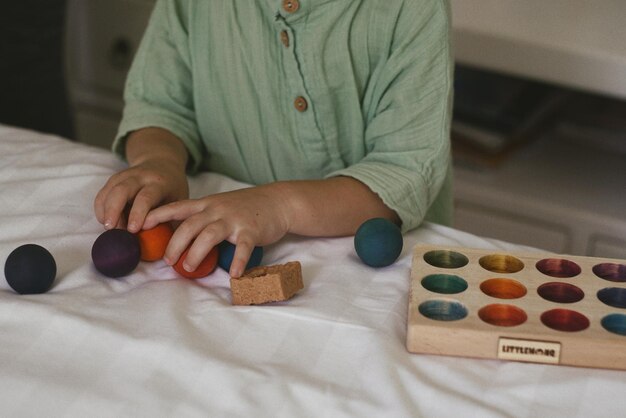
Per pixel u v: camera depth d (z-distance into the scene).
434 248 0.85
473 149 1.65
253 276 0.80
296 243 0.91
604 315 0.75
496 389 0.70
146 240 0.85
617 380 0.71
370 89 1.01
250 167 1.10
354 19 0.97
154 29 1.08
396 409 0.67
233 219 0.84
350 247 0.91
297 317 0.76
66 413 0.66
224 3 1.02
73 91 2.01
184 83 1.08
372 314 0.78
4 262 0.83
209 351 0.72
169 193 0.92
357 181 0.94
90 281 0.82
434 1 0.96
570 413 0.68
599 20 1.48
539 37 1.42
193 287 0.82
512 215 1.59
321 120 1.03
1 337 0.72
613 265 0.82
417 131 0.97
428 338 0.73
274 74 1.03
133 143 1.02
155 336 0.72
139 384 0.68
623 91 1.38
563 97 1.75
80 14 1.92
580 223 1.54
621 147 1.71
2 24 1.64
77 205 0.93
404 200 0.94
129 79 1.09
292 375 0.70
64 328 0.73
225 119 1.07
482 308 0.76
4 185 0.94
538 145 1.72
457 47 1.46
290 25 0.98
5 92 1.72
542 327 0.73
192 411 0.66
